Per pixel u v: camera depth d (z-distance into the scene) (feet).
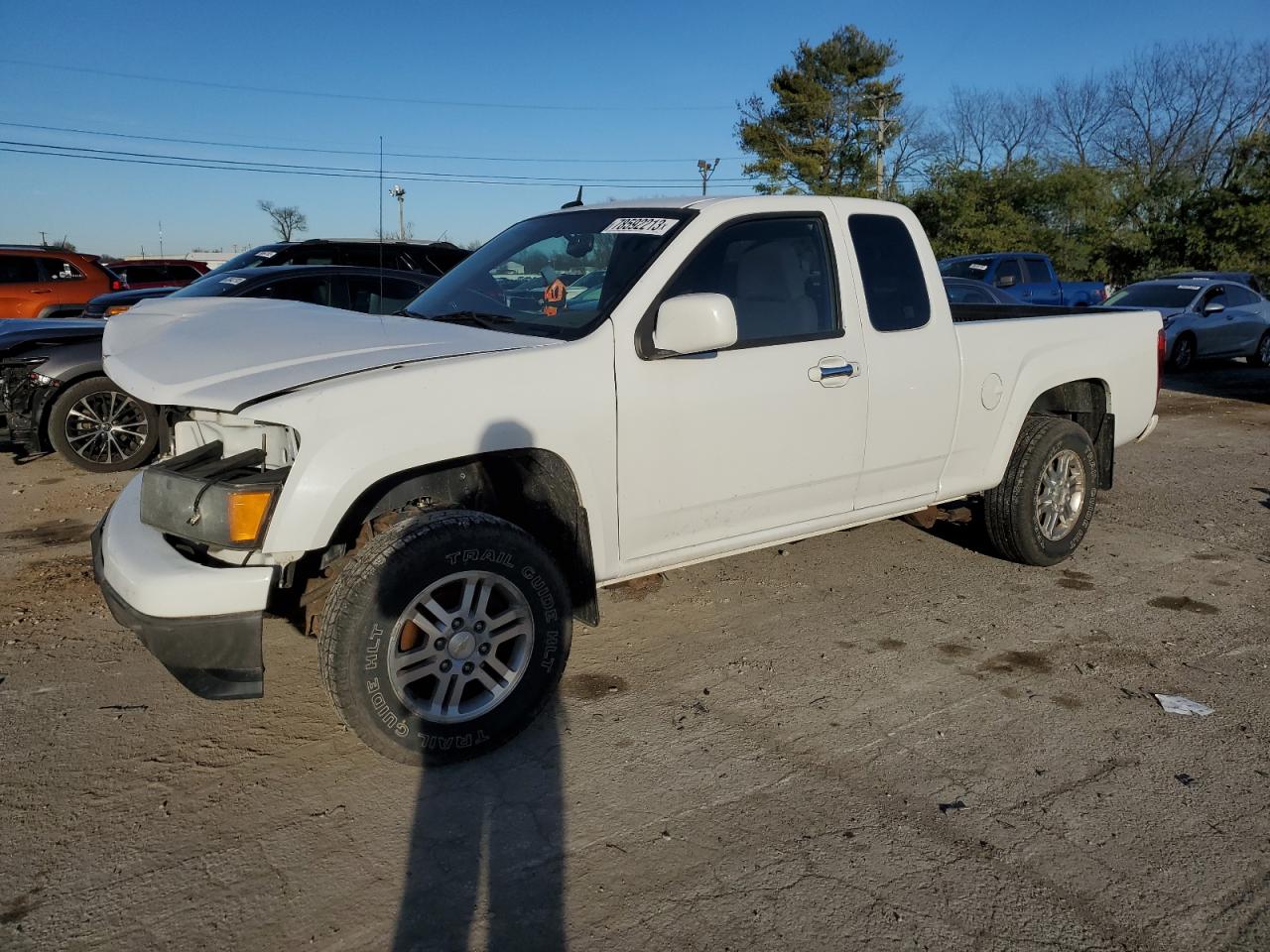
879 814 10.01
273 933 8.23
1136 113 161.99
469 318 12.93
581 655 13.94
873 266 14.17
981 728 11.85
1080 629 15.01
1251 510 22.41
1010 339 15.93
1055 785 10.57
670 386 11.85
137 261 65.16
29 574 17.06
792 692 12.79
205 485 9.68
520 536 10.64
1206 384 47.88
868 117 138.10
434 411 10.15
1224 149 154.51
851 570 17.61
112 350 12.82
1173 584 17.10
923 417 14.58
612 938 8.22
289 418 9.52
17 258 47.73
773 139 140.87
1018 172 119.75
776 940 8.19
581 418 11.13
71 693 12.57
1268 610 15.85
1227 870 9.12
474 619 10.62
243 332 11.98
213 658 9.70
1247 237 107.14
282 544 9.56
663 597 16.20
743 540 13.16
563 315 12.19
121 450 25.18
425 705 10.51
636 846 9.48
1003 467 16.33
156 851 9.32
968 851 9.39
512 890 8.83
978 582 17.07
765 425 12.74
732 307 11.04
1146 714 12.23
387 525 11.05
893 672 13.41
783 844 9.52
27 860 9.14
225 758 11.03
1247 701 12.57
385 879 8.95
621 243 12.69
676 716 12.13
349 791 10.38
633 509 11.87
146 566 9.69
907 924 8.38
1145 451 29.91
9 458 26.76
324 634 9.91
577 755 11.19
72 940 8.11
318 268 29.19
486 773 10.78
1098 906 8.61
